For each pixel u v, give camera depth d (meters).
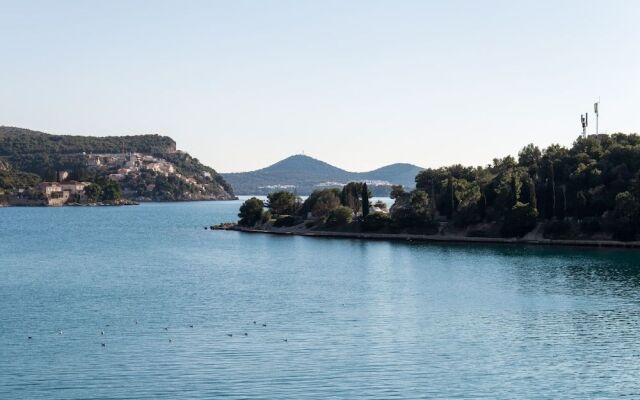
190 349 97.25
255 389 81.31
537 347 98.06
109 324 112.88
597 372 87.44
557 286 147.00
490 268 176.25
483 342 100.75
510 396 79.62
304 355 94.19
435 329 108.56
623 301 129.75
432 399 78.50
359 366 89.56
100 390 81.06
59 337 104.38
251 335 105.00
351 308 125.56
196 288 150.88
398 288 147.75
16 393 80.31
